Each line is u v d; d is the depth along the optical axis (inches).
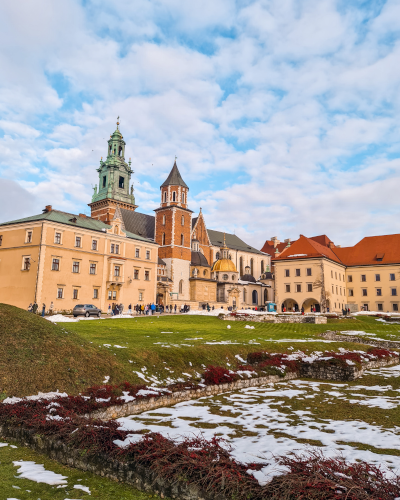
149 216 4650.6
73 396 520.4
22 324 653.9
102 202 4527.6
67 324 1290.6
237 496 259.3
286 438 419.2
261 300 4840.1
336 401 628.4
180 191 4237.2
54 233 2518.5
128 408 543.2
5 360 554.9
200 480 277.9
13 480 313.6
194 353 814.5
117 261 2888.8
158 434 357.1
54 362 590.2
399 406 590.6
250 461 322.0
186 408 578.6
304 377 903.7
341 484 257.0
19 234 2578.7
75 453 350.9
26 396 505.7
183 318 2167.8
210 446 333.4
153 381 657.6
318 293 3373.5
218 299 4323.3
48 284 2448.3
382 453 369.4
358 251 4148.6
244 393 701.3
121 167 4761.3
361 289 3949.3
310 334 1649.9
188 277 4101.9
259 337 1346.0
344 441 409.4
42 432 387.2
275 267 3641.7
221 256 4640.8
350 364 864.9
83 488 302.8
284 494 249.3
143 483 303.0
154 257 3255.4
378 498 241.8
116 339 903.1
